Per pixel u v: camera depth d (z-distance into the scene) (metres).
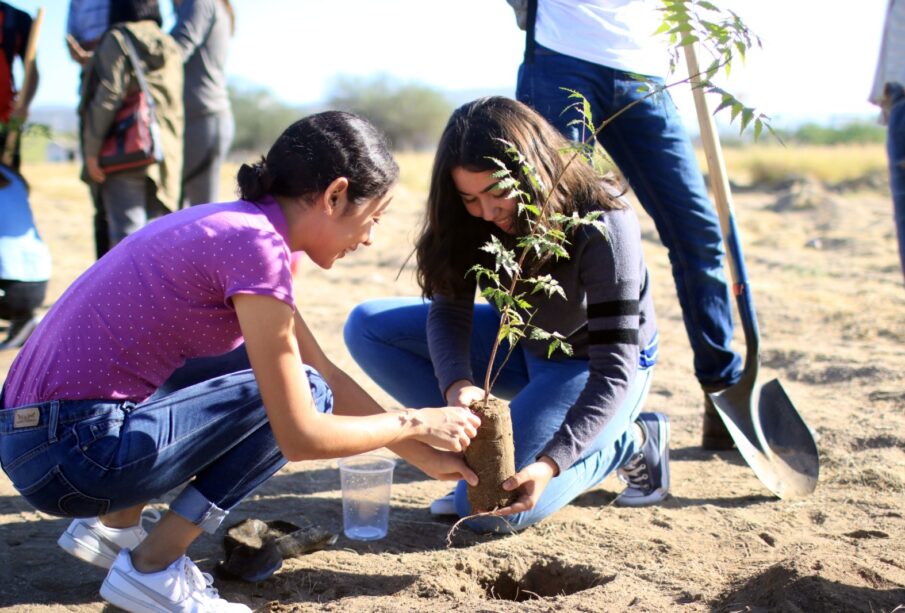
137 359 2.21
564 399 2.99
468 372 2.97
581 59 3.28
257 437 2.33
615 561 2.74
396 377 3.39
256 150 70.50
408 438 2.45
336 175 2.15
